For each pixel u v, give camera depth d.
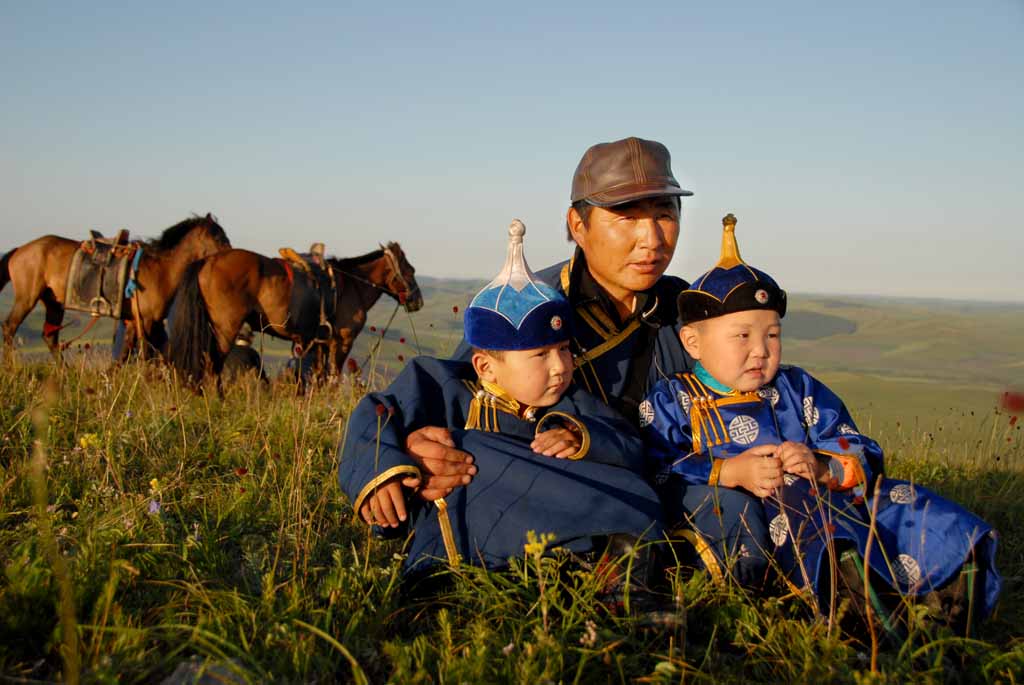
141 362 8.03
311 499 4.02
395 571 2.99
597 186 3.56
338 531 3.65
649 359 3.76
